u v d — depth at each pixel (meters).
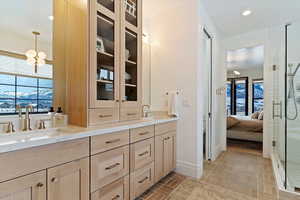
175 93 2.52
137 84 2.08
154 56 2.80
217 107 3.51
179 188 2.09
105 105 1.63
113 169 1.50
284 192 1.90
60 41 1.62
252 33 3.53
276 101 3.15
